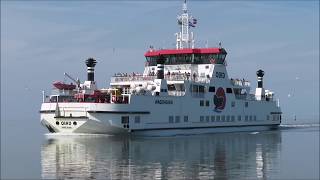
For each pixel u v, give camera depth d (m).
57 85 91.25
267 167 59.28
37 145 84.12
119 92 90.19
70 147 76.94
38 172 55.09
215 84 106.12
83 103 88.19
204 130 104.62
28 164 61.38
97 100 89.38
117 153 69.75
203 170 55.81
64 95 91.50
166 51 107.69
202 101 103.19
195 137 96.56
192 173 53.75
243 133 112.25
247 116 115.88
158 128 93.88
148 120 92.06
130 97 89.19
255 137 101.06
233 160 64.19
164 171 54.84
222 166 58.88
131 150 73.19
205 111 103.94
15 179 51.31
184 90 99.44
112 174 53.00
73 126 89.50
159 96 94.12
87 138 89.00
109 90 92.62
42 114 91.50
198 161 62.59
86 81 99.00
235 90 112.62
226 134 107.06
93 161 62.34
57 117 89.50
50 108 90.56
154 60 108.56
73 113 88.69
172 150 73.75
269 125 124.56
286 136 106.38
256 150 76.44
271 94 126.38
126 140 87.12
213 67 105.62
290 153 73.75
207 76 105.06
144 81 99.50
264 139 96.69
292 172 56.12
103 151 72.00
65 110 89.25
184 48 108.75
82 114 88.00
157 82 94.94
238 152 72.94
